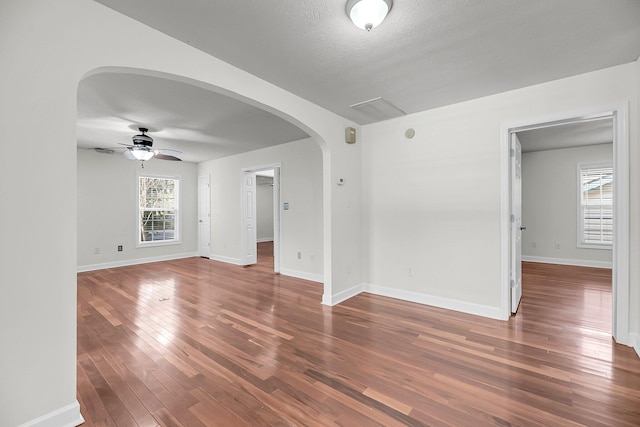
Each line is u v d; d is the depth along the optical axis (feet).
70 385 5.27
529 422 5.29
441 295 11.57
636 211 7.95
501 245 10.19
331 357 7.73
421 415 5.52
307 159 16.58
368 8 5.52
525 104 9.62
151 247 21.90
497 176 10.22
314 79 8.98
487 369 7.06
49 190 5.04
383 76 8.81
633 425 5.17
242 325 9.91
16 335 4.74
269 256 25.07
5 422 4.66
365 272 13.78
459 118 10.98
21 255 4.78
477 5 5.72
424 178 11.89
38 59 4.92
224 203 22.11
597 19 6.16
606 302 11.80
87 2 5.51
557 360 7.41
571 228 19.03
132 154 14.70
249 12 5.93
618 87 8.20
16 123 4.71
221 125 13.66
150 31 6.41
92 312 11.18
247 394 6.21
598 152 18.10
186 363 7.47
